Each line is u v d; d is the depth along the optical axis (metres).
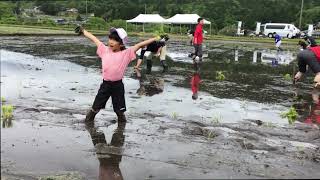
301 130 7.52
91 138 6.58
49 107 8.43
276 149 6.30
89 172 5.27
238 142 6.57
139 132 6.97
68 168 5.37
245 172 5.25
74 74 13.19
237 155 5.93
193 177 5.07
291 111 8.48
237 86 12.41
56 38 31.97
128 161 5.64
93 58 18.22
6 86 10.52
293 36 57.50
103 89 7.39
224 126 7.55
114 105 7.50
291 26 57.59
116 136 6.71
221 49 29.52
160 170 5.33
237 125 7.66
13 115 7.66
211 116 8.33
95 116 7.92
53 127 7.07
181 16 55.88
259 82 13.52
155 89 11.23
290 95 11.25
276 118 8.42
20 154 5.75
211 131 7.13
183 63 18.27
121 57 7.32
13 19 56.88
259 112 8.93
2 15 62.28
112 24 59.53
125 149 6.10
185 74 14.55
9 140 6.31
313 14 72.94
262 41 44.53
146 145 6.30
